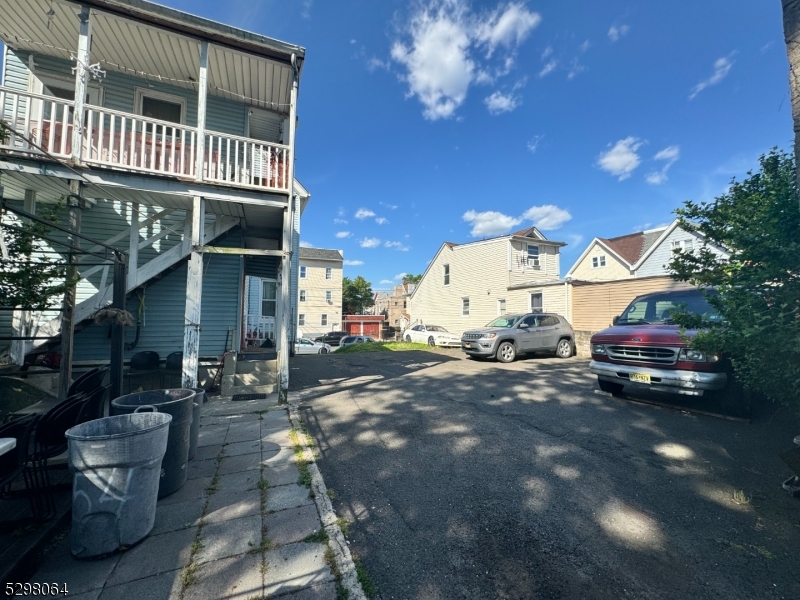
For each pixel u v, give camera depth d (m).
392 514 2.88
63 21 6.92
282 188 7.23
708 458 3.82
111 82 8.42
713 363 4.79
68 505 2.83
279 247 10.92
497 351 11.35
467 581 2.15
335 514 2.87
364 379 8.55
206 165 7.93
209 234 8.61
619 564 2.29
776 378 3.05
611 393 6.54
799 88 2.44
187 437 3.36
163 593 2.03
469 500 3.08
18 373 6.28
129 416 2.83
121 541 2.36
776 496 3.07
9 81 7.78
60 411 2.77
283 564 2.27
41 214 4.75
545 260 22.61
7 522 2.53
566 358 12.44
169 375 8.00
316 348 21.75
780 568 2.23
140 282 7.36
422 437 4.59
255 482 3.37
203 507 2.94
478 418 5.34
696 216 4.06
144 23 6.40
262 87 8.88
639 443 4.27
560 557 2.36
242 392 7.00
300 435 4.64
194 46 7.48
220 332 9.31
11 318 7.54
